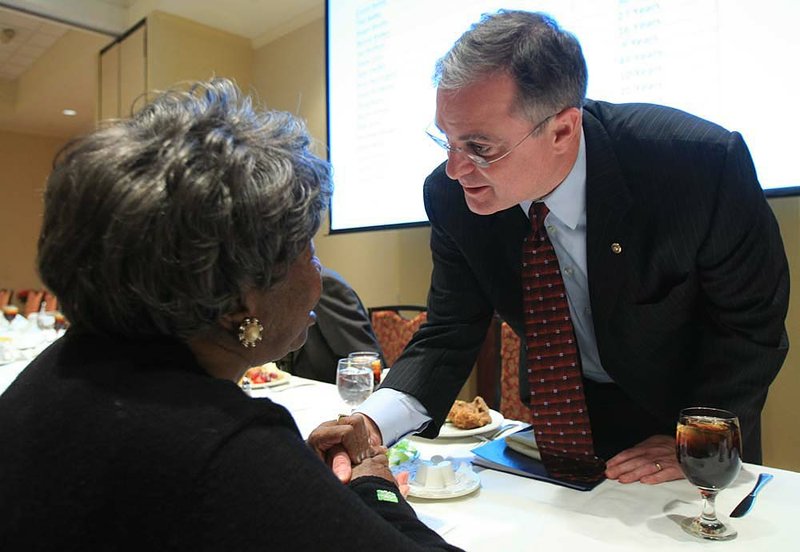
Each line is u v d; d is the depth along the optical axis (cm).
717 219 96
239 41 416
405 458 106
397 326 257
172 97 58
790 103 172
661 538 76
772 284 100
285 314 60
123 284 48
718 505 86
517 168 92
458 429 127
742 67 180
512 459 105
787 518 81
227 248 50
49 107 645
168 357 51
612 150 100
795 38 171
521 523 82
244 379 171
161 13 377
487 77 86
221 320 55
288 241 55
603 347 110
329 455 82
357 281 353
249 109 60
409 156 284
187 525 41
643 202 99
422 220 280
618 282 102
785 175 174
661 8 196
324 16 340
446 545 61
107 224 48
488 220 112
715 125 102
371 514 47
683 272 101
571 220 104
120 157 49
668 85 195
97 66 430
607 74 208
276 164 54
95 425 45
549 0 223
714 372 106
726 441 74
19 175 769
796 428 194
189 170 49
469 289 120
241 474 43
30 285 779
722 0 183
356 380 127
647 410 116
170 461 43
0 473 44
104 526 42
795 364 193
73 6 382
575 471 97
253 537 42
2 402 50
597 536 77
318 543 43
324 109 367
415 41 279
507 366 201
